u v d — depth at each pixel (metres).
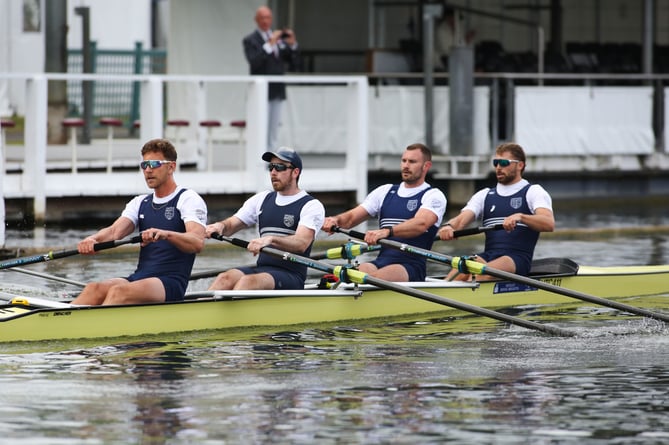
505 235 46.03
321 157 79.88
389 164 77.88
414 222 43.59
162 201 39.03
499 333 39.19
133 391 30.20
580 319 42.19
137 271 39.28
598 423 27.61
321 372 32.66
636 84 83.94
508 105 74.69
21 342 35.84
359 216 45.25
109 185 65.31
